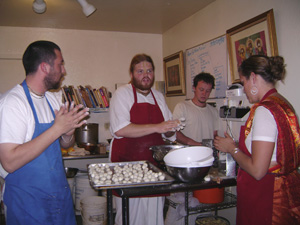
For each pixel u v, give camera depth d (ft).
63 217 4.88
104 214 9.64
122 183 4.60
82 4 8.70
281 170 4.25
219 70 9.29
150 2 9.57
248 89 4.69
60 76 4.76
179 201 7.48
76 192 11.02
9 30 12.04
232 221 8.98
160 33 13.93
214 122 9.22
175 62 12.23
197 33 10.65
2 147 4.00
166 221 8.14
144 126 6.03
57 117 4.26
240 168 4.89
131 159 6.43
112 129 6.53
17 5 9.58
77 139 11.76
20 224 4.41
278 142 4.19
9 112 4.09
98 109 11.85
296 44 6.31
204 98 8.78
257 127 4.17
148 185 4.60
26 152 4.02
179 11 10.55
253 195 4.54
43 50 4.49
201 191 7.23
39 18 11.08
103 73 13.29
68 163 12.75
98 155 10.73
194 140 8.70
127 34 13.60
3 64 12.04
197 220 8.00
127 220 4.62
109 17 11.16
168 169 4.94
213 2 9.56
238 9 8.30
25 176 4.42
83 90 11.89
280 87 6.75
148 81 6.53
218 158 5.68
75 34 12.89
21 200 4.40
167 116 7.14
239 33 8.09
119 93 6.53
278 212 4.25
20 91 4.45
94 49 13.16
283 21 6.65
